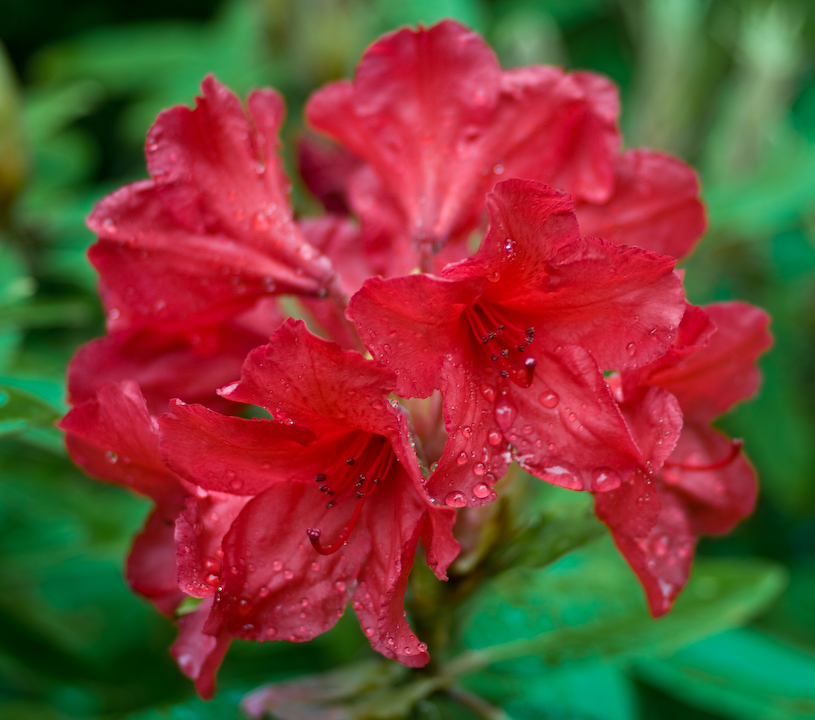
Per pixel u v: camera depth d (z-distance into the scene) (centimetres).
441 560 35
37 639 49
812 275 66
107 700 49
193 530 36
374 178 43
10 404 41
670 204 42
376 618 37
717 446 41
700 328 37
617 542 38
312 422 36
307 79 59
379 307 35
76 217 55
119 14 92
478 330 38
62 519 49
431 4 57
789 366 64
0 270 52
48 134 61
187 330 41
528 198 36
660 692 53
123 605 50
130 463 39
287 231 40
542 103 41
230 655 49
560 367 38
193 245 39
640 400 37
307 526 37
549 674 46
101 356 40
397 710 41
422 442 38
